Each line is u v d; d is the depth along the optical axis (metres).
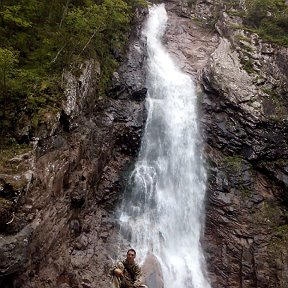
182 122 24.84
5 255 12.66
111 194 20.33
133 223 20.23
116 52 23.78
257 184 23.02
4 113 15.66
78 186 17.86
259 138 23.67
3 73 15.62
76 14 19.41
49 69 18.02
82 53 20.20
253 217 21.80
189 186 23.28
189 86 26.53
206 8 35.44
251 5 31.72
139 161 22.20
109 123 21.06
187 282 19.84
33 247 14.34
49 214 15.53
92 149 19.42
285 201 22.34
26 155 14.64
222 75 26.08
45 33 19.52
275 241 21.12
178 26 33.53
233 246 21.19
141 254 19.33
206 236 21.94
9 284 13.48
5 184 13.22
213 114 25.05
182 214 22.39
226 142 24.03
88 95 19.58
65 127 17.50
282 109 24.73
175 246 21.17
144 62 26.23
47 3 20.75
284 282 19.70
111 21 22.45
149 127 23.34
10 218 13.11
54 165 16.08
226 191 22.55
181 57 29.92
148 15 32.34
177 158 23.72
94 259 17.62
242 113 24.34
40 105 16.34
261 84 25.80
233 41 28.77
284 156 23.47
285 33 29.30
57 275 15.51
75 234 17.75
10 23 18.70
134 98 23.09
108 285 16.91
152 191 21.84
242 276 20.31
